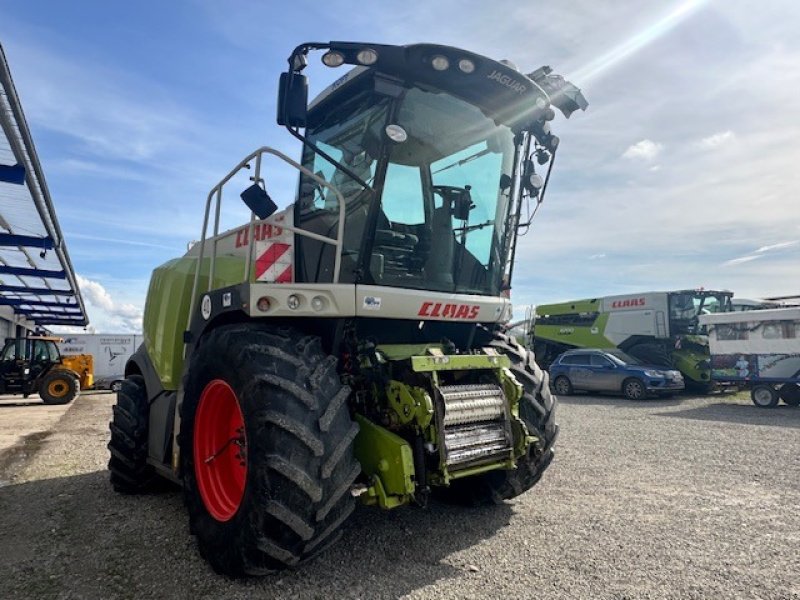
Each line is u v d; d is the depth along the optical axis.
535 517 4.21
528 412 4.18
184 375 3.69
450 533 3.84
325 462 2.82
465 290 4.09
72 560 3.45
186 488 3.49
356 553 3.46
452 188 3.94
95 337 26.69
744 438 8.39
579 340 21.14
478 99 3.84
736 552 3.54
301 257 4.00
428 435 3.20
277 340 3.16
